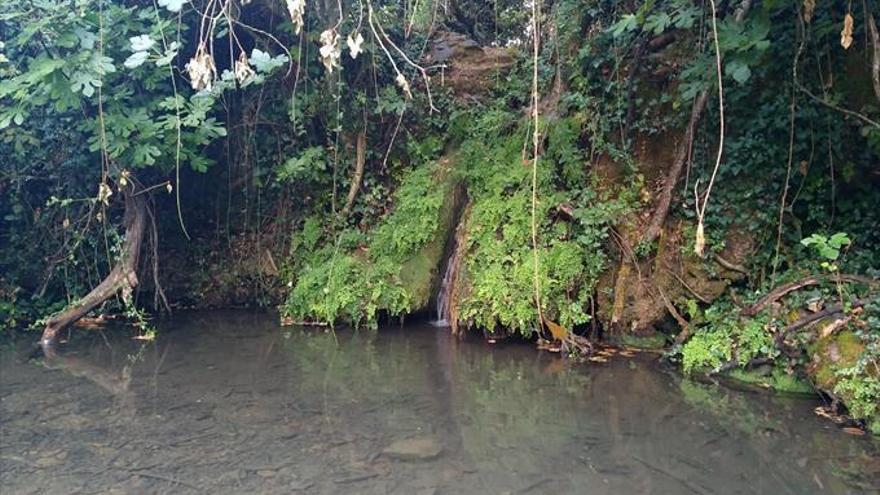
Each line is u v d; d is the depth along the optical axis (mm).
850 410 5141
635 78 7969
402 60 9969
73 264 9055
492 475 4273
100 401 5738
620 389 6160
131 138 7902
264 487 4070
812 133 6816
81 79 6770
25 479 4145
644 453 4660
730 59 6055
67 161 8805
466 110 9688
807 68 6844
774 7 6383
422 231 8641
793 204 6957
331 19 8961
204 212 10344
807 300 6039
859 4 6594
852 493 4027
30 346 7770
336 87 9242
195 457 4523
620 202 7625
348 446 4754
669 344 7316
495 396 5957
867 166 6816
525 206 7812
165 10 8188
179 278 10117
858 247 6555
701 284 7090
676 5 6426
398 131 9797
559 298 7426
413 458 4551
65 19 6855
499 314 7578
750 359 6230
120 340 8023
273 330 8586
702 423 5266
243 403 5711
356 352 7508
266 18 9414
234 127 9820
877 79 5836
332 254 9188
